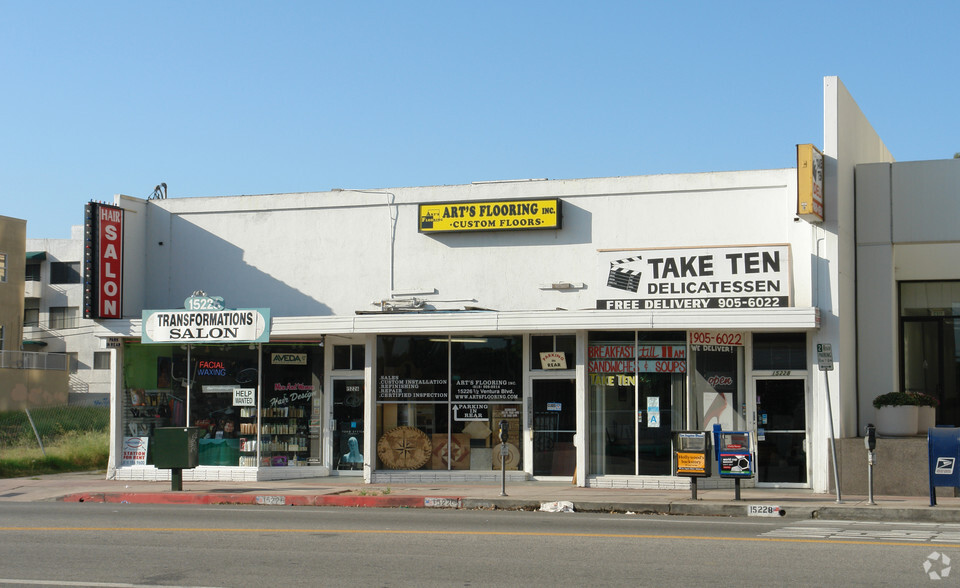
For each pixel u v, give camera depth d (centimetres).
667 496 1767
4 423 3797
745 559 1049
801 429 1959
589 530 1323
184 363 2284
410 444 2134
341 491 1903
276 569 1009
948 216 1966
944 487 1777
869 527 1370
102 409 4178
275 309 2334
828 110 1916
